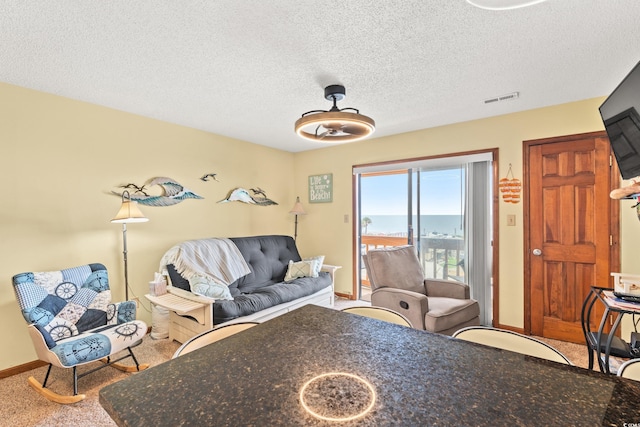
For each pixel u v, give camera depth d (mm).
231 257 3381
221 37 1794
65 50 1912
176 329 2877
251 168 4258
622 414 668
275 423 652
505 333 1251
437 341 1080
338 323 1265
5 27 1662
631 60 2051
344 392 766
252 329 1198
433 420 658
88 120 2773
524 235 3059
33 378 2205
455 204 3619
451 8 1543
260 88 2506
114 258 2930
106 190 2881
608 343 1728
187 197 3508
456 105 2887
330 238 4523
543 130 2945
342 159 4379
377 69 2186
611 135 1941
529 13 1575
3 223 2338
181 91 2553
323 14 1593
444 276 3707
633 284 1787
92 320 2354
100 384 2201
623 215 2641
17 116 2396
